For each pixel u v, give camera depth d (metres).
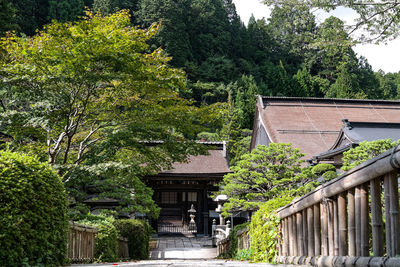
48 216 4.43
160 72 9.95
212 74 55.44
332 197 3.54
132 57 9.17
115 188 13.95
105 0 49.53
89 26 8.78
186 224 25.50
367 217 2.86
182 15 59.16
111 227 9.46
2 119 9.36
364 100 31.06
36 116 9.55
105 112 11.05
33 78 9.00
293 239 4.84
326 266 3.48
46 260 4.41
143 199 15.67
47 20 47.88
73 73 9.20
